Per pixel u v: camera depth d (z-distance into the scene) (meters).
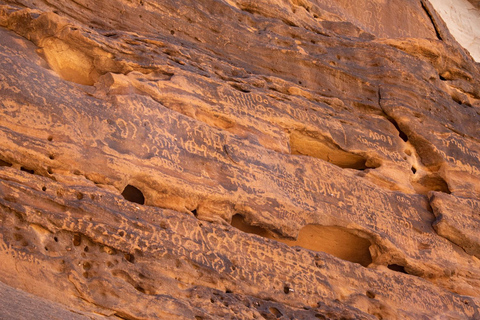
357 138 9.80
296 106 9.40
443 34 14.21
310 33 10.59
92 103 7.49
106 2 8.98
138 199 7.84
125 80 7.91
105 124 7.44
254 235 7.90
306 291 7.89
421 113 10.45
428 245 9.39
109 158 7.30
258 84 9.37
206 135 8.20
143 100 7.86
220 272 7.38
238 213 8.20
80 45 8.03
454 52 11.53
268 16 10.57
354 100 10.23
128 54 8.41
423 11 14.14
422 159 10.35
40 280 6.26
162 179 7.59
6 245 6.24
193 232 7.46
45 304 5.87
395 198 9.52
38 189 6.68
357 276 8.48
